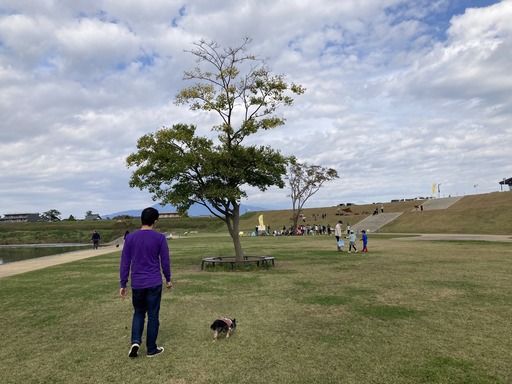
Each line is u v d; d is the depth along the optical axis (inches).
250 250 1021.8
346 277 478.9
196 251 1048.2
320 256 790.5
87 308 330.3
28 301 369.7
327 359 191.6
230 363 189.2
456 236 1441.9
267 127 655.8
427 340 218.7
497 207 1989.4
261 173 658.8
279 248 1078.4
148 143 619.8
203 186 645.9
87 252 1258.0
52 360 199.0
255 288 414.3
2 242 2955.2
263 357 196.7
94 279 530.3
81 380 172.1
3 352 214.2
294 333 238.2
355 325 253.4
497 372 171.3
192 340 228.2
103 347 219.3
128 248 205.3
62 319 291.0
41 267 736.3
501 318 264.8
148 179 631.8
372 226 2396.7
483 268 529.3
